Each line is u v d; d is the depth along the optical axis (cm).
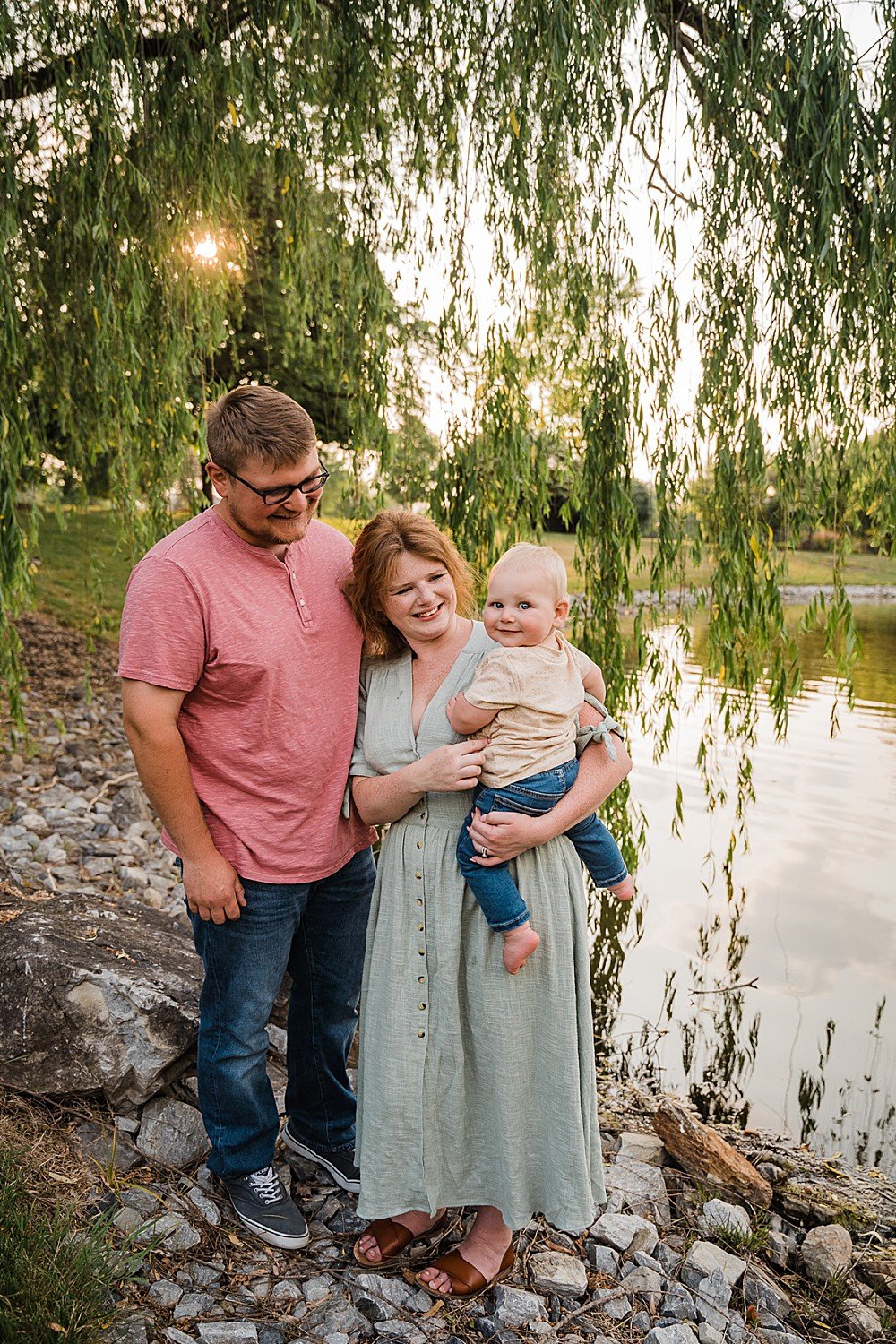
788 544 396
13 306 371
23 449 415
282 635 207
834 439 382
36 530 461
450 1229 240
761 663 420
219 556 203
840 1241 269
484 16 352
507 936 200
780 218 361
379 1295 216
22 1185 217
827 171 345
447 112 371
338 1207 246
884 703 966
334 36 366
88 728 737
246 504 196
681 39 360
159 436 436
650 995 441
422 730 212
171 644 195
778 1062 391
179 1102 260
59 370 449
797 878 563
